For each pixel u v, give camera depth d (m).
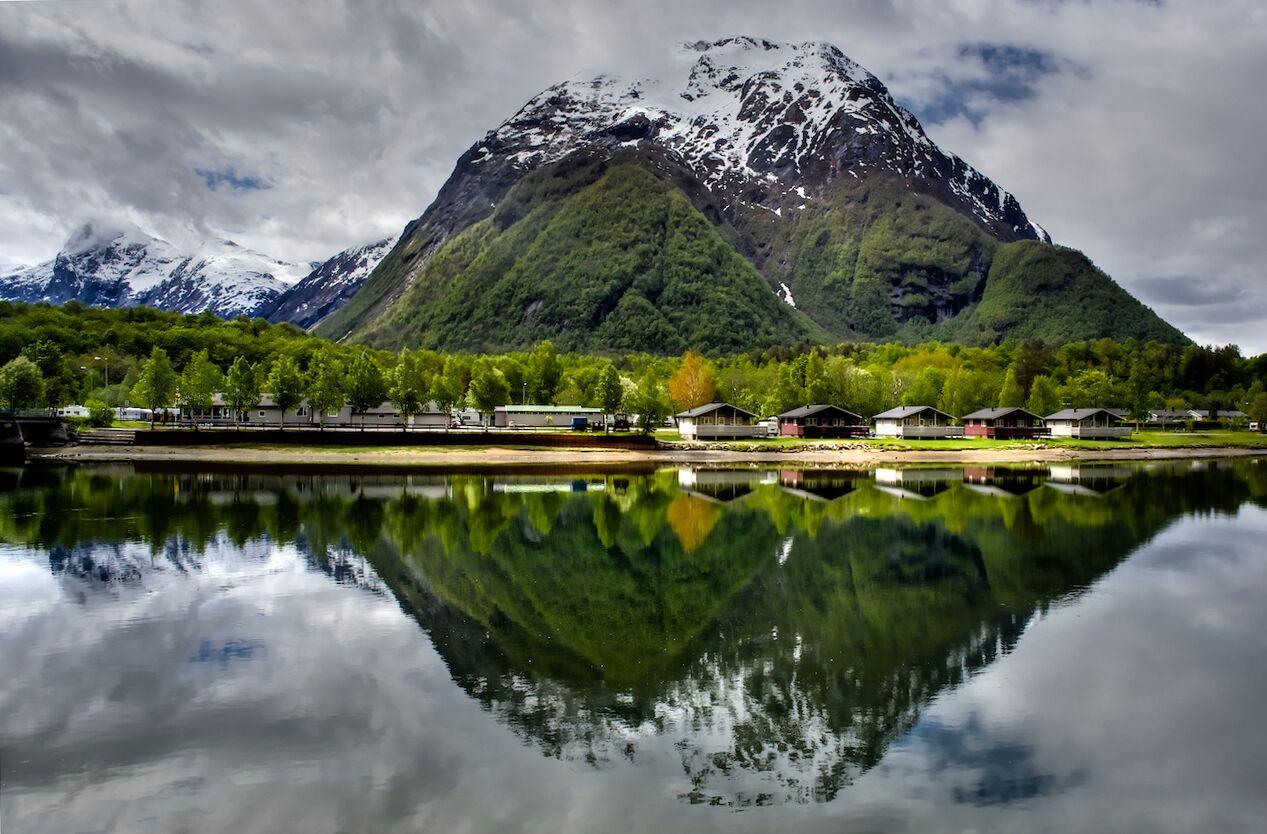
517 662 28.72
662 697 25.56
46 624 32.38
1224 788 20.08
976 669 28.20
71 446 122.31
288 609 35.03
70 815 18.38
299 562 44.44
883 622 34.12
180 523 56.78
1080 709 24.70
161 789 19.55
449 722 23.48
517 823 18.16
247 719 23.50
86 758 21.03
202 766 20.66
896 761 21.33
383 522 59.06
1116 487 89.81
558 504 72.62
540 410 170.50
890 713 24.34
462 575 42.41
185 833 17.73
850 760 21.38
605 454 131.38
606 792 19.59
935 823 18.41
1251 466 126.88
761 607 36.69
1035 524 60.97
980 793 19.77
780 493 83.25
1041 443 162.50
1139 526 59.84
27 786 19.64
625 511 68.38
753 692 26.03
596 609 36.19
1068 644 30.94
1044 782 20.28
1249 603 37.09
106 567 42.50
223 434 123.88
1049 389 197.00
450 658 29.05
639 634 32.31
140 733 22.52
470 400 176.50
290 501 70.62
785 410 183.88
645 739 22.58
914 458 137.00
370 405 145.62
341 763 20.88
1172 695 25.83
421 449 127.25
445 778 20.19
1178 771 20.92
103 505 66.00
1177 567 44.97
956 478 101.81
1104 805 19.20
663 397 156.88
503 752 21.64
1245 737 22.89
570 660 29.00
